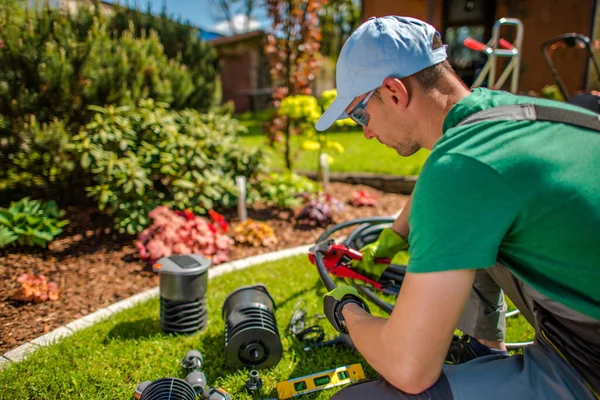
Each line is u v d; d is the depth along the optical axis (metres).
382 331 1.18
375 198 5.00
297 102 4.79
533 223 1.05
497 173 1.02
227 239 3.46
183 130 4.30
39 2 4.14
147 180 3.62
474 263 1.02
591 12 7.49
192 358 2.09
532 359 1.27
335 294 1.54
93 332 2.39
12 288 2.83
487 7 9.18
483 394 1.23
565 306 1.17
